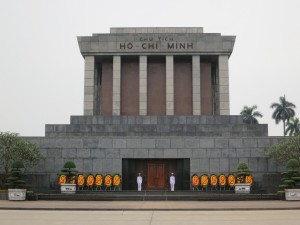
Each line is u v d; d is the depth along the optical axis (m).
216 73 52.12
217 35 49.53
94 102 49.75
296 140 37.78
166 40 49.38
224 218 20.67
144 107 48.62
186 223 18.75
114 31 51.28
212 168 41.16
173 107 48.88
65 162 40.78
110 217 21.23
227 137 41.72
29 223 18.59
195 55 49.31
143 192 37.56
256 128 44.91
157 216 21.78
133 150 41.31
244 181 37.97
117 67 49.25
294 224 18.12
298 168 35.12
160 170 41.84
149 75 50.59
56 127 44.78
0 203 29.53
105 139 41.47
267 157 41.00
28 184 38.06
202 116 45.75
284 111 112.25
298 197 33.12
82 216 21.69
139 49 49.25
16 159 37.25
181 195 34.75
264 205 27.88
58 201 32.34
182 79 50.62
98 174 39.53
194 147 41.41
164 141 41.50
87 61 49.47
